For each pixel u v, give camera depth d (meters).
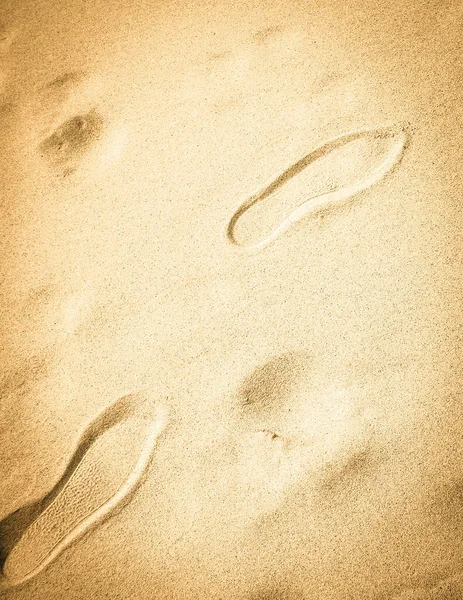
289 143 1.60
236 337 1.55
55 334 1.57
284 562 1.50
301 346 1.54
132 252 1.59
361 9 1.64
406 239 1.56
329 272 1.56
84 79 1.66
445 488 1.50
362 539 1.50
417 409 1.52
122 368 1.56
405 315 1.54
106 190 1.61
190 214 1.59
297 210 1.58
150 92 1.65
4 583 1.51
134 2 1.69
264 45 1.65
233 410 1.54
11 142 1.64
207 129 1.62
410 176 1.57
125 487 1.53
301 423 1.53
